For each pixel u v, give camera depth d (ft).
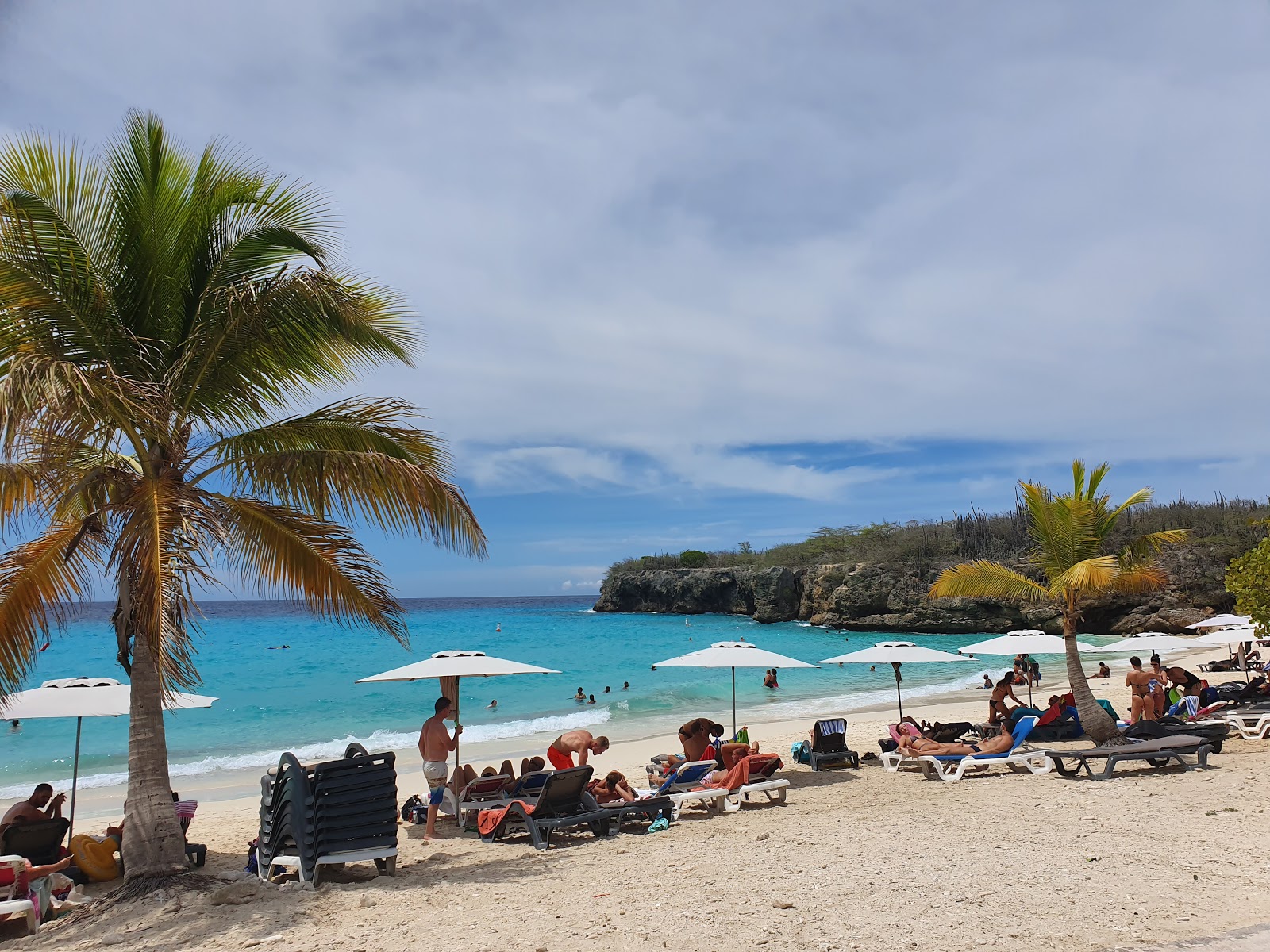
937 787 30.99
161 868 19.93
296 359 22.99
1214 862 17.89
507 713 78.38
